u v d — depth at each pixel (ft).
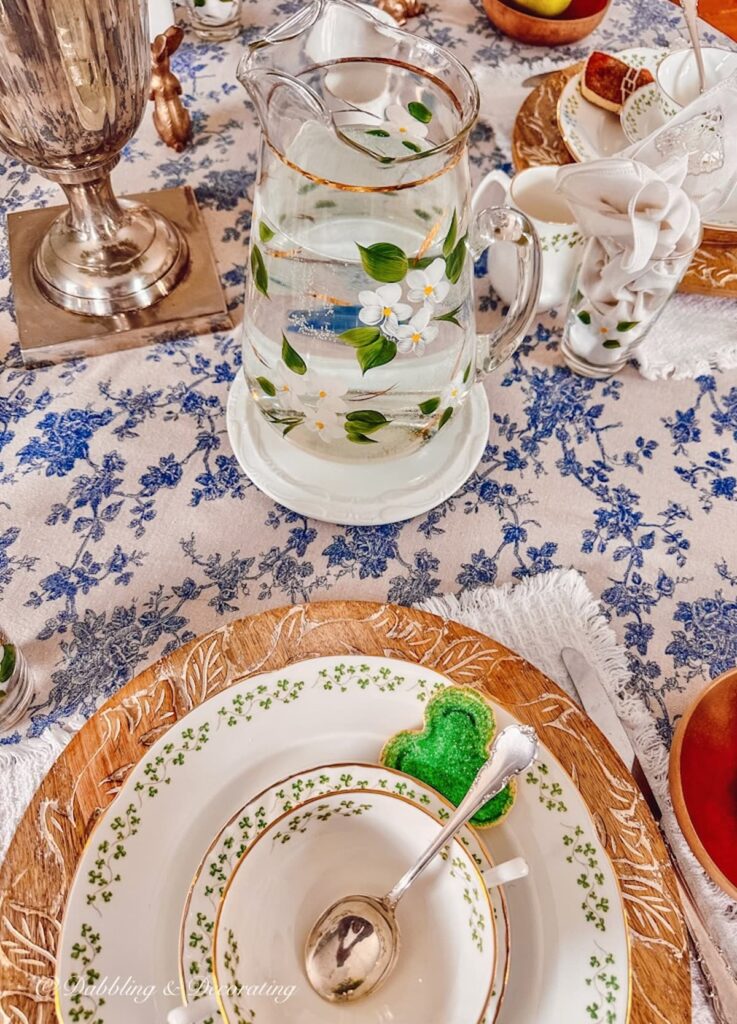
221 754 1.22
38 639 1.49
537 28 2.47
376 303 1.24
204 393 1.84
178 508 1.67
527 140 2.24
